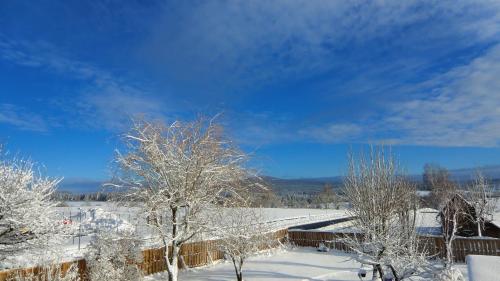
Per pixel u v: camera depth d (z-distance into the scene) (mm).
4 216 12141
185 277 18750
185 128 13438
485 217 32906
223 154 13398
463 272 17859
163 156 13023
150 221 13266
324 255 25625
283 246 28547
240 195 13883
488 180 36594
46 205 13250
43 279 12445
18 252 12812
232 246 17516
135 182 13297
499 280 7371
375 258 11680
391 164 15852
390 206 14625
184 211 13711
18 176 12938
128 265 15828
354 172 16406
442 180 49906
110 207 13609
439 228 29156
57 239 13531
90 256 14922
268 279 18297
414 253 11609
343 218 43812
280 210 53688
